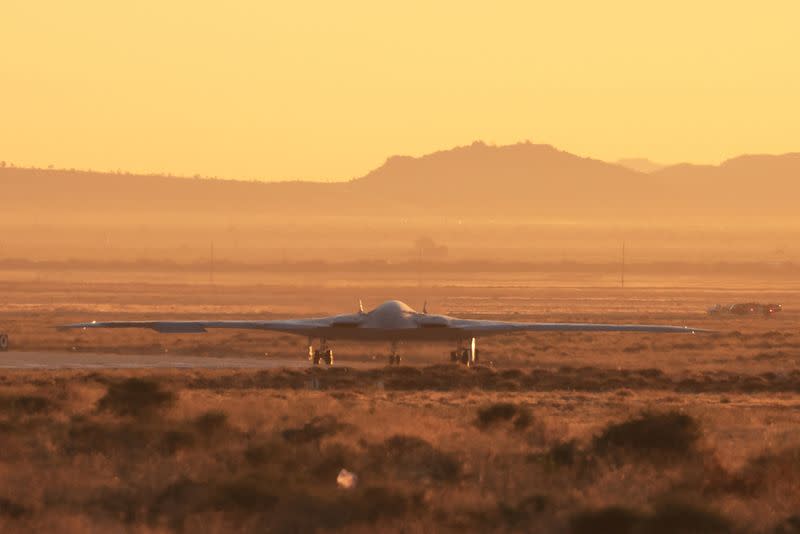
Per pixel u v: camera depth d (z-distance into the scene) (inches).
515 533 3240.7
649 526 3211.1
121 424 5231.3
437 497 3580.2
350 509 3326.8
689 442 4601.4
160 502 3570.4
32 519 3307.1
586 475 4175.7
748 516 3452.3
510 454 4687.5
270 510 3351.4
